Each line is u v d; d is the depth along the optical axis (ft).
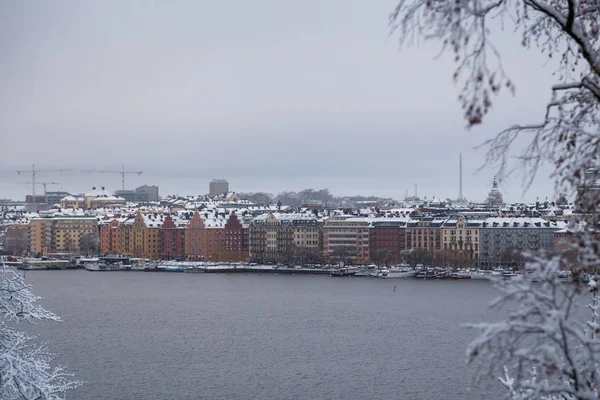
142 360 456.45
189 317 652.48
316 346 500.74
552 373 48.67
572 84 55.31
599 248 50.88
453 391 368.89
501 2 52.21
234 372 422.41
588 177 54.49
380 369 423.23
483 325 49.80
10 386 146.92
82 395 369.30
